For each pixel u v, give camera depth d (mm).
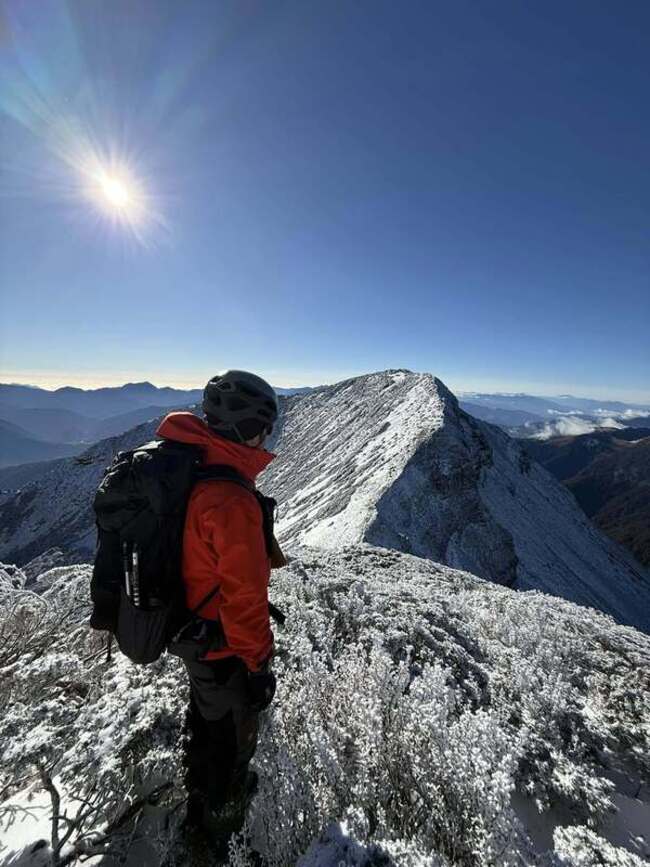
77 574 5535
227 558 2322
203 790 2668
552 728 4477
